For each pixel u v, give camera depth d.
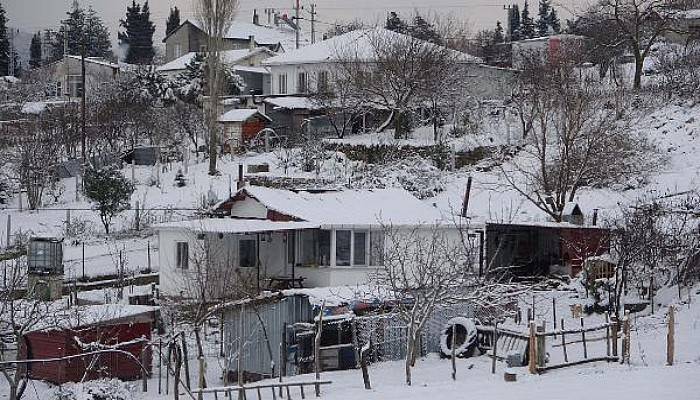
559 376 21.73
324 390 21.83
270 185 50.38
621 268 32.41
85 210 50.56
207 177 55.28
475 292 25.41
